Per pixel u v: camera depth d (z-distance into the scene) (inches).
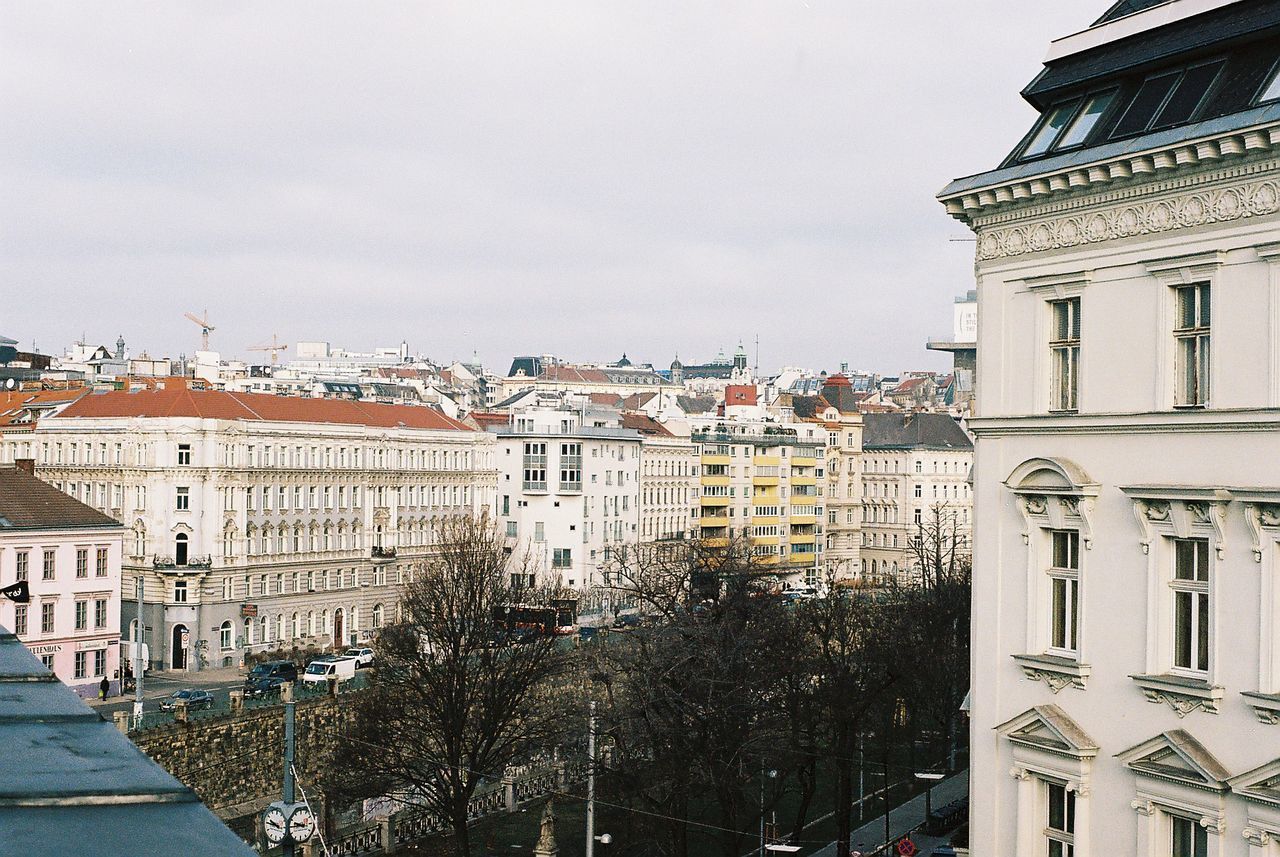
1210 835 1145.4
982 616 1380.4
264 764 3435.0
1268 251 1117.7
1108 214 1257.4
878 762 3430.1
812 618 3132.4
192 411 5093.5
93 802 343.6
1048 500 1309.1
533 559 6461.6
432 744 3302.2
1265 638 1114.1
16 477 4397.1
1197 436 1178.0
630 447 7170.3
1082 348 1284.4
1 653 537.0
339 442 5659.5
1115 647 1243.8
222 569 5000.0
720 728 2479.1
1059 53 1362.0
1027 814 1317.7
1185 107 1215.6
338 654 5123.0
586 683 3444.9
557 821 3240.7
